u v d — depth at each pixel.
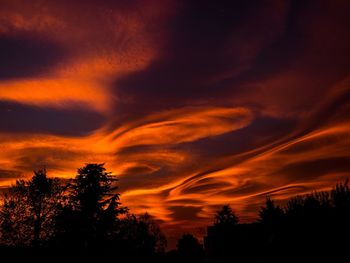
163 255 38.06
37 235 28.89
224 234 22.31
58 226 28.84
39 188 29.62
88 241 29.14
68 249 28.02
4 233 27.84
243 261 18.67
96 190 30.59
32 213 29.17
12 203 28.86
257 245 16.28
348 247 11.74
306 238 12.46
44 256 27.11
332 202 12.68
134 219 42.16
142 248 34.84
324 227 12.24
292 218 13.01
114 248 29.62
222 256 21.95
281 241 13.27
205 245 27.94
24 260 26.16
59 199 30.41
